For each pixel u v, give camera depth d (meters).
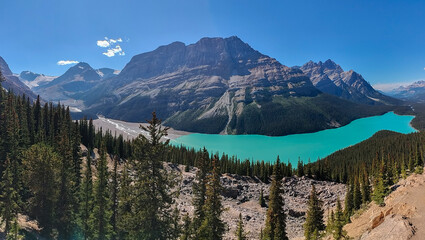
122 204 33.41
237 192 103.19
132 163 30.70
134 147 31.16
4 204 40.22
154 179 30.08
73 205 52.03
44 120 129.88
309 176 137.62
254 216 82.44
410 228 29.20
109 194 45.84
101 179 46.31
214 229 39.25
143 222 30.30
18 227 39.59
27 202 51.09
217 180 39.69
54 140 91.56
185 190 96.12
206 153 44.97
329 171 144.25
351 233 48.28
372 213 51.38
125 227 32.25
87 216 48.25
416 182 53.25
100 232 44.41
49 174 47.25
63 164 49.78
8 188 40.78
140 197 29.94
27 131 90.50
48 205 47.03
